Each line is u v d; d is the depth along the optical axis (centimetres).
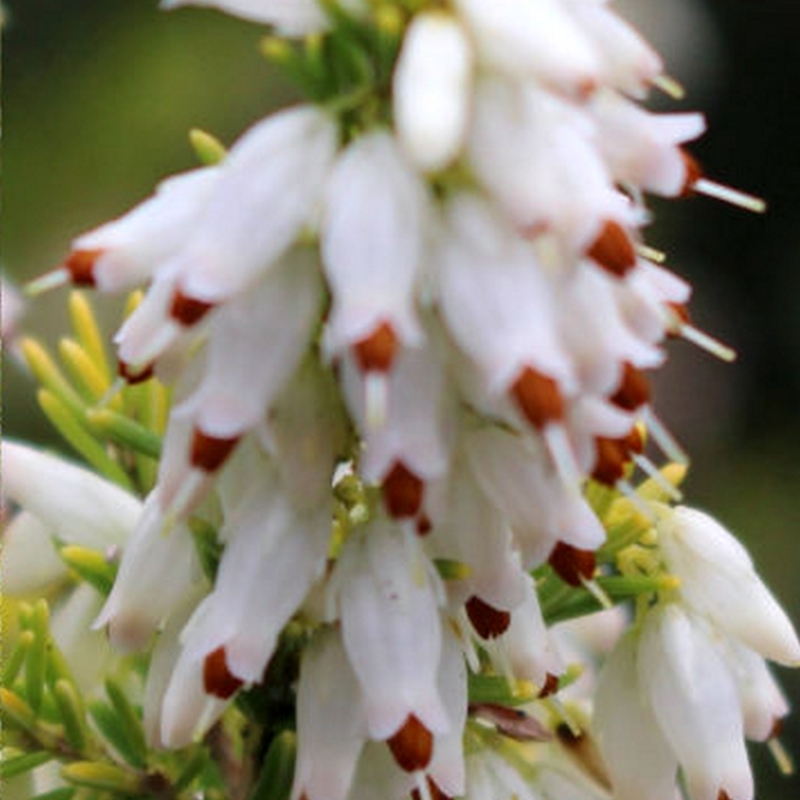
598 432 15
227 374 15
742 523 41
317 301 15
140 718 17
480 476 15
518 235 15
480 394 15
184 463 15
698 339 15
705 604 16
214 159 16
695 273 46
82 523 17
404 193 15
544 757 17
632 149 15
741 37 47
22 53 39
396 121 15
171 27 40
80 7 40
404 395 15
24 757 16
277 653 16
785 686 36
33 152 39
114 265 15
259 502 15
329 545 16
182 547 16
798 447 43
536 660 16
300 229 15
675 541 17
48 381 17
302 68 15
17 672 16
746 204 15
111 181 39
